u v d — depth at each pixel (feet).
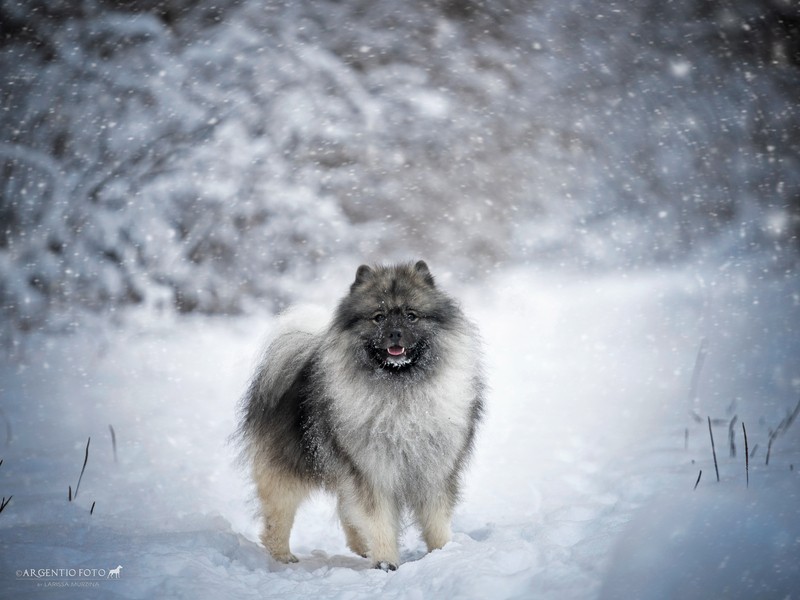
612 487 25.53
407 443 21.48
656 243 70.18
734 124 80.28
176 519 25.25
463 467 22.90
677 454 27.48
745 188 75.56
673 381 38.78
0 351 54.44
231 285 67.36
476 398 23.00
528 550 18.31
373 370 21.58
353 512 21.95
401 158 79.82
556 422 35.88
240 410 26.94
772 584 13.69
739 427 29.96
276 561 23.27
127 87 72.74
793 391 34.04
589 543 17.83
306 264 69.92
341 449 21.91
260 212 70.13
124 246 65.77
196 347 56.44
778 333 42.98
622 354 45.50
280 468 23.85
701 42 84.74
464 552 19.31
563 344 49.65
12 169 66.49
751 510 16.10
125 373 49.49
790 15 82.48
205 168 69.26
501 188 80.64
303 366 24.11
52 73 72.59
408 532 26.43
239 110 73.36
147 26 75.31
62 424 38.11
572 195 79.92
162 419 39.01
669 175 79.05
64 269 64.28
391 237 75.87
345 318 22.11
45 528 22.68
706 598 13.88
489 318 59.11
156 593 18.07
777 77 81.97
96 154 69.82
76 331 59.41
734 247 65.36
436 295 22.50
